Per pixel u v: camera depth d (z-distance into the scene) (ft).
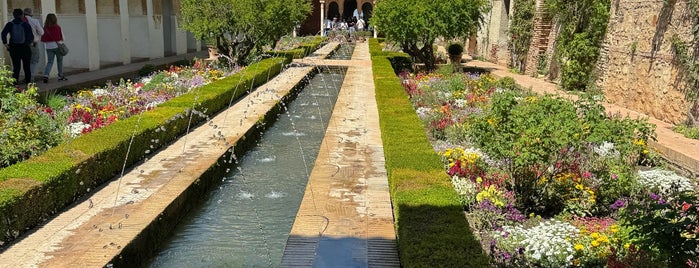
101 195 17.72
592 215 17.26
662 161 22.53
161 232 16.28
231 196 20.61
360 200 17.62
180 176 19.66
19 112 20.57
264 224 18.07
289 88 41.45
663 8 30.37
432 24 51.85
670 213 11.16
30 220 14.92
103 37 50.26
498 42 64.95
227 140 25.03
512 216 16.35
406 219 13.33
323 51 80.12
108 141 19.90
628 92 34.96
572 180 17.61
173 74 41.14
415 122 25.72
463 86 38.99
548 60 48.83
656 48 31.22
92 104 28.22
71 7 43.60
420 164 18.13
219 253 15.96
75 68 43.47
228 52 51.85
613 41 37.76
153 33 57.26
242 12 48.08
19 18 33.99
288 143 28.43
